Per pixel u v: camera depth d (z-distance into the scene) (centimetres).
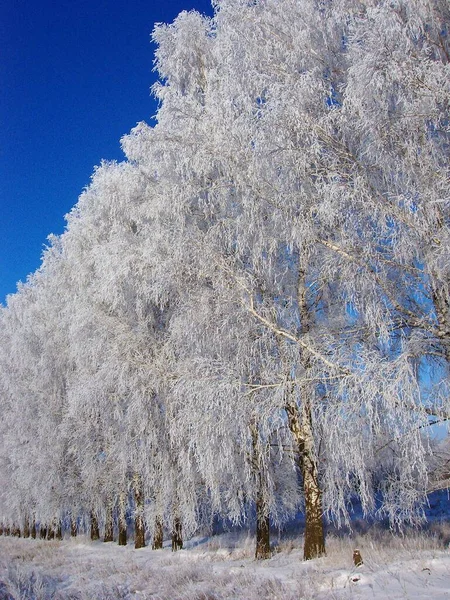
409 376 704
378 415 742
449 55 823
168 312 1296
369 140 784
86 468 1806
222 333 954
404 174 761
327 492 940
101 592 863
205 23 1309
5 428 2664
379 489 841
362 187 772
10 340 2664
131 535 2423
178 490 1266
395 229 759
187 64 1311
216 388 889
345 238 812
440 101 712
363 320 870
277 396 865
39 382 2064
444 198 689
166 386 1181
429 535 1173
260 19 1004
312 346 888
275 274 966
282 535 1642
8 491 2728
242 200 923
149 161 1233
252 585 798
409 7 763
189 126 1020
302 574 847
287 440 1039
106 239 1479
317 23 944
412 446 706
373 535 1295
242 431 918
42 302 2233
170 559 1341
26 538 3188
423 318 794
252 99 966
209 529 1542
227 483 1141
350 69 764
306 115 828
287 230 867
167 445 1280
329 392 862
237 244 987
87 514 2306
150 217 1162
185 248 1018
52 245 2227
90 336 1386
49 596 834
